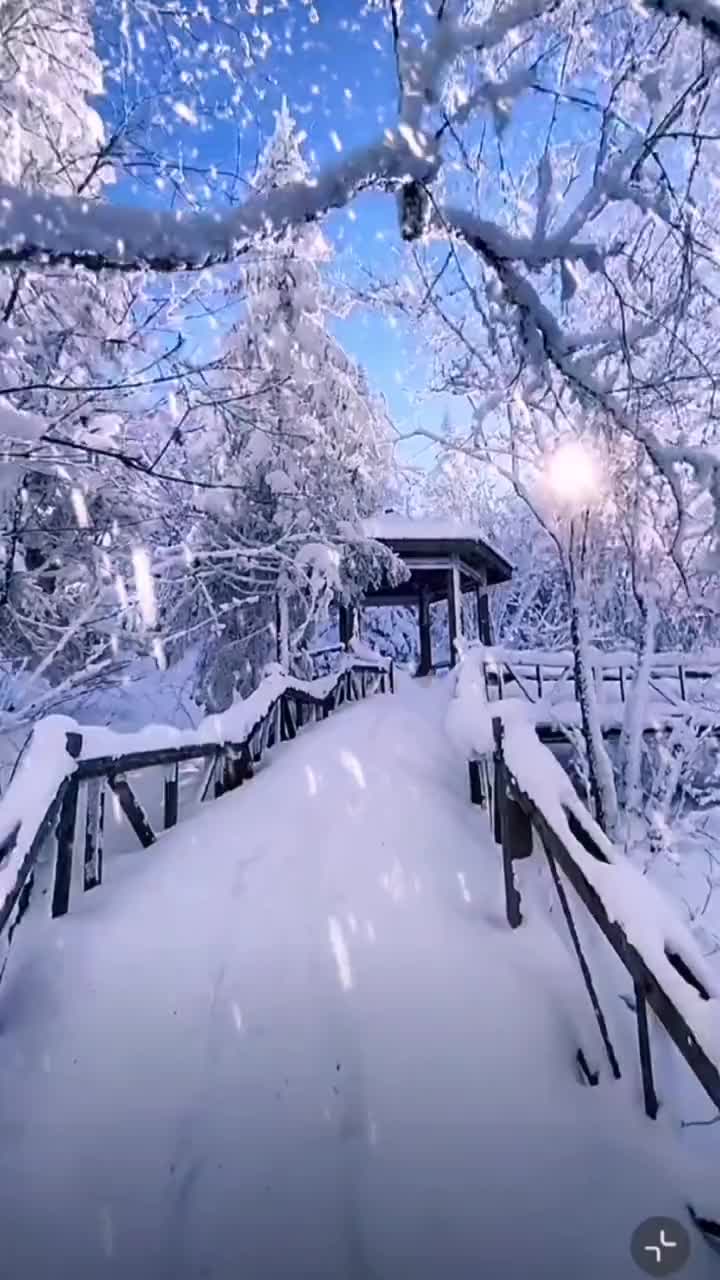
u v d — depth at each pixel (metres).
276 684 9.23
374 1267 1.98
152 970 3.44
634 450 4.66
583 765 7.77
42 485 6.61
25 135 5.49
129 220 2.42
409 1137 2.44
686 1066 2.84
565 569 7.07
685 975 2.25
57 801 3.67
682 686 9.13
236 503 10.22
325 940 3.68
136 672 9.48
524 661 8.95
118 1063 2.83
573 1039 2.98
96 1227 2.12
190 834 5.33
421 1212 2.15
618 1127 2.49
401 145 2.60
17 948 3.63
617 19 3.91
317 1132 2.48
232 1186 2.27
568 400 4.39
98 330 6.07
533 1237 2.06
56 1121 2.54
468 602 26.42
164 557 8.20
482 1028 3.00
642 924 2.39
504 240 2.95
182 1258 2.02
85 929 3.83
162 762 5.27
